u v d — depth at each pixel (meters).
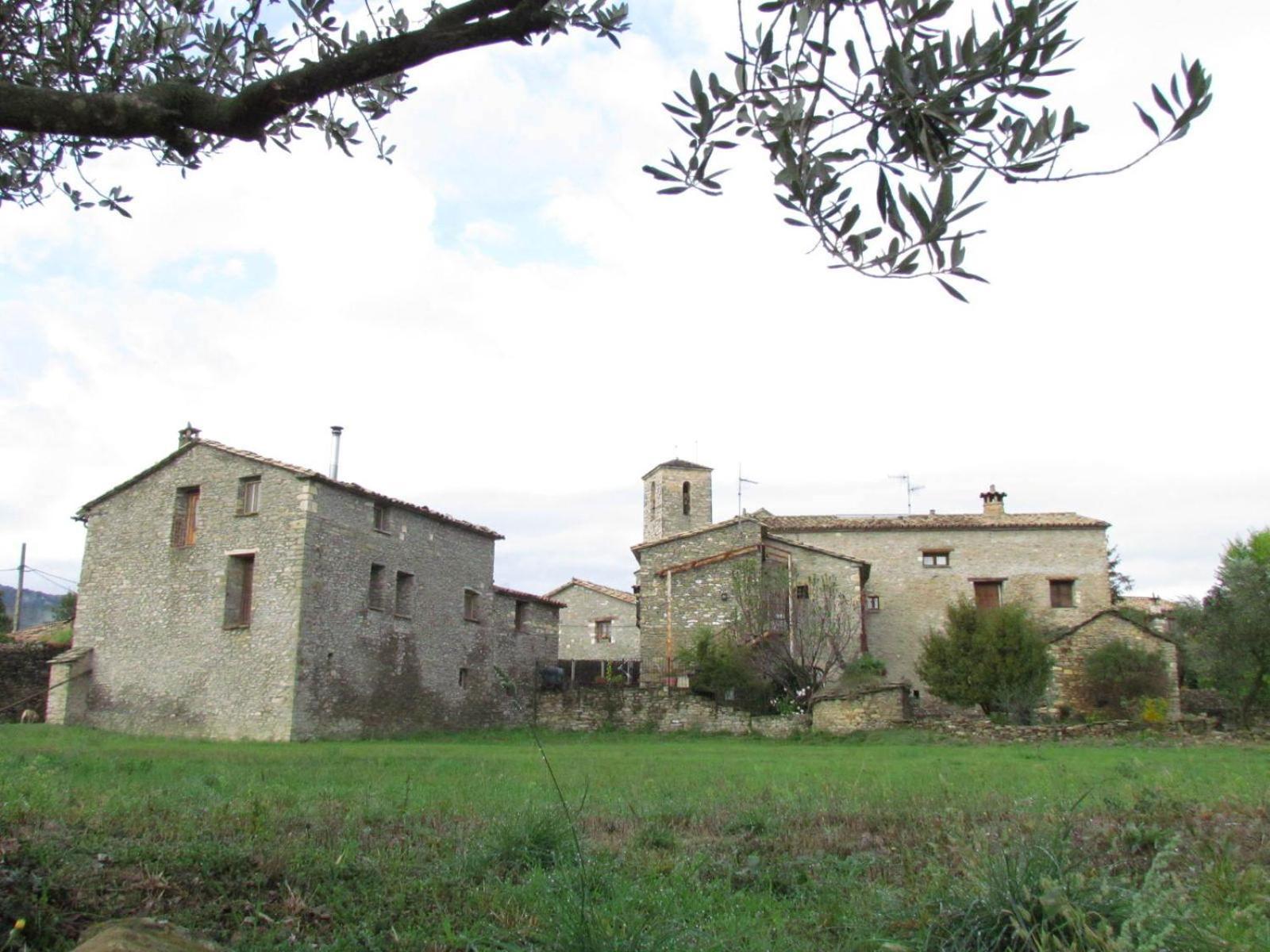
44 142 7.02
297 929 5.39
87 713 28.38
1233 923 4.92
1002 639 31.53
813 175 4.32
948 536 41.97
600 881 6.18
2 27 6.03
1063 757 20.12
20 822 7.07
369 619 28.55
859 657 35.81
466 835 8.02
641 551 37.72
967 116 4.25
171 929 4.68
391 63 4.71
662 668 36.03
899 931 5.44
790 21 4.30
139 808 8.30
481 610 33.66
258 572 27.00
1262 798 9.70
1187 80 4.04
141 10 6.47
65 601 47.66
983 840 6.60
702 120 4.54
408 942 5.33
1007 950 4.96
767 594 34.78
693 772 15.32
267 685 26.06
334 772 13.96
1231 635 30.84
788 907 6.57
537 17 4.81
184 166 7.22
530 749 23.58
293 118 6.89
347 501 28.23
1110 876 6.24
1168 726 27.47
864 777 13.50
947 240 4.16
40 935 4.82
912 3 4.24
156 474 29.36
